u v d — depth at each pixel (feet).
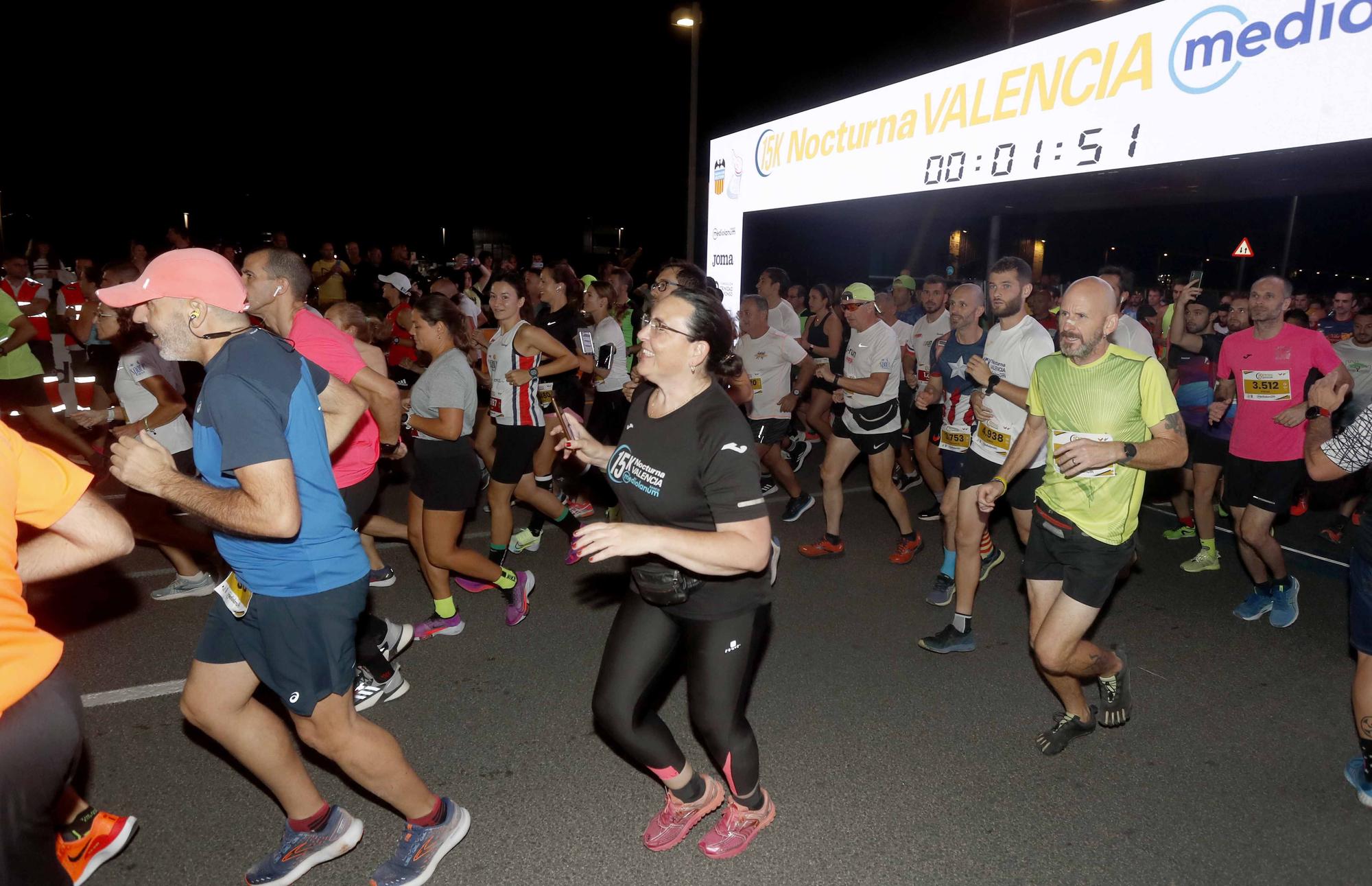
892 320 27.66
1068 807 10.22
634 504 8.15
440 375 13.37
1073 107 24.54
